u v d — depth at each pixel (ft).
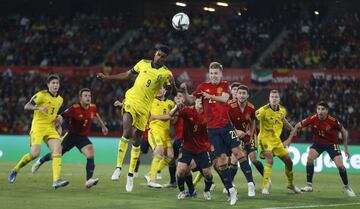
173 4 461.37
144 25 422.82
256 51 385.70
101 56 398.83
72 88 367.04
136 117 133.18
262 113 148.25
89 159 147.95
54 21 429.38
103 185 157.07
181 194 130.31
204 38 398.62
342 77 339.57
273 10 429.38
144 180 179.11
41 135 140.67
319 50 372.17
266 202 126.41
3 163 244.63
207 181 129.49
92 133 320.29
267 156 148.15
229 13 439.63
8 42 413.18
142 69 131.75
